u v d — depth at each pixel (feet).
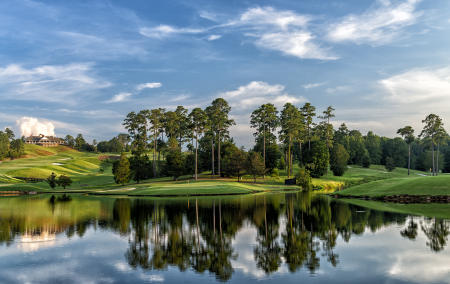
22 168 375.66
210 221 93.09
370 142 490.49
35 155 606.14
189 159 351.25
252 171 283.59
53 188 273.54
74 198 184.03
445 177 151.74
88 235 75.46
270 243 65.26
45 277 46.60
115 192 215.51
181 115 370.53
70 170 412.98
